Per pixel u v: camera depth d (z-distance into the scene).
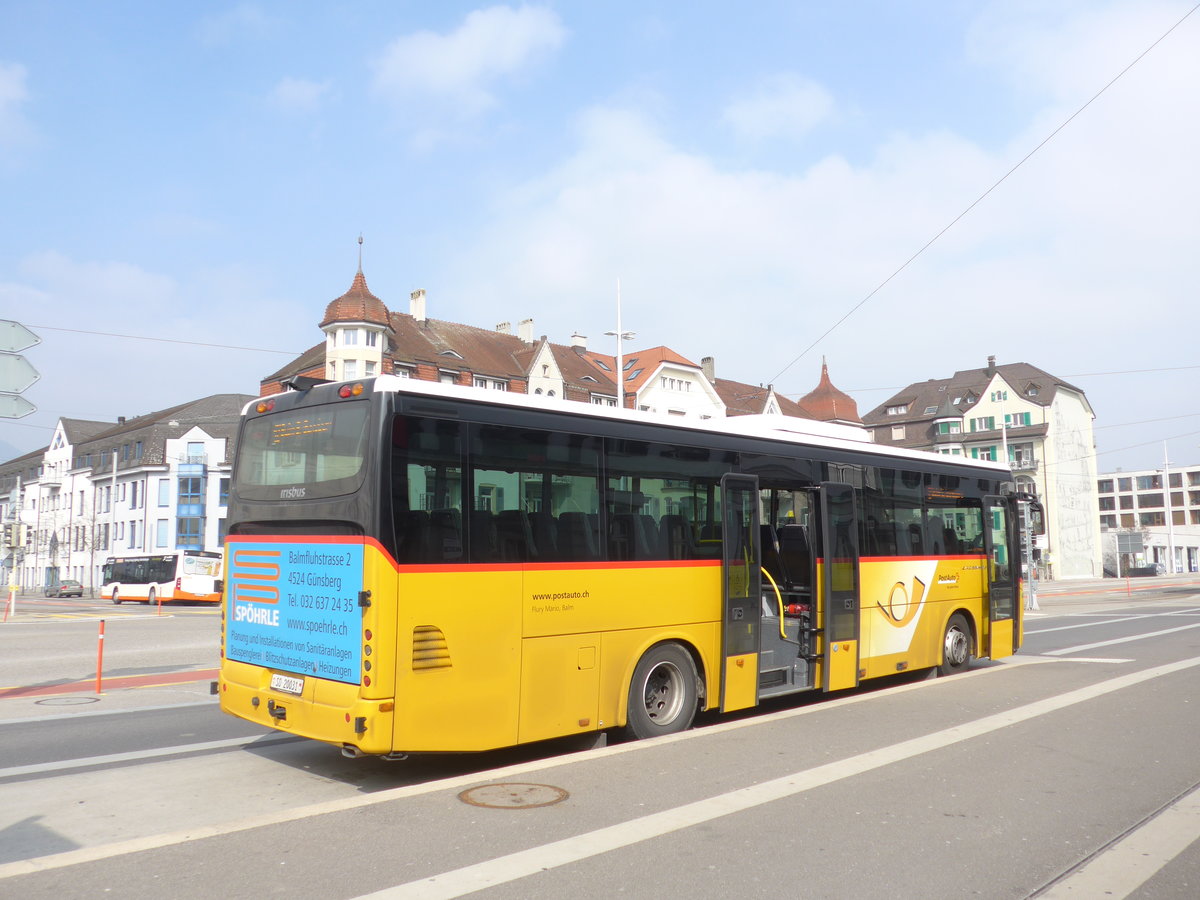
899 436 87.31
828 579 10.91
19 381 11.12
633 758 7.83
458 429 7.48
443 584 7.19
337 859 5.33
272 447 8.07
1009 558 14.79
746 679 9.70
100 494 79.88
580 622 8.16
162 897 4.76
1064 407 80.94
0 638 22.28
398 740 6.85
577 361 69.50
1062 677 12.92
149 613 38.06
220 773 7.96
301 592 7.55
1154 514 137.75
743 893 4.91
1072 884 5.12
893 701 10.85
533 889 4.90
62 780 7.70
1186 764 7.79
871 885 5.06
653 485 9.03
